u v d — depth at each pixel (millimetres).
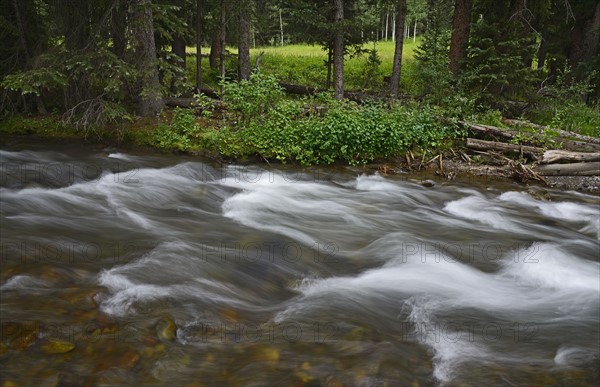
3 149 12492
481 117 15141
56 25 14180
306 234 8289
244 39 18266
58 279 5691
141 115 14500
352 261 7281
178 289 5781
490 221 9617
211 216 8984
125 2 13461
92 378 4078
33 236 7074
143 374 4195
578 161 12531
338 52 17453
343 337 4980
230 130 13711
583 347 5188
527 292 6551
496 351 5035
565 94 16438
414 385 4312
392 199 10734
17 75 11953
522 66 15703
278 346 4742
